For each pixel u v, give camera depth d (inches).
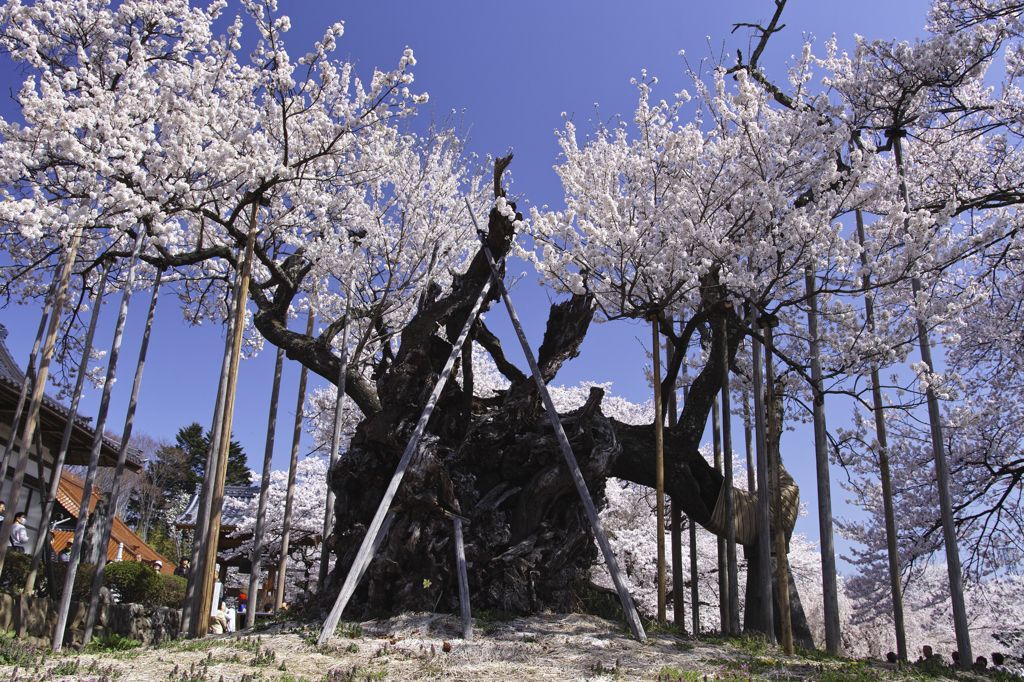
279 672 243.8
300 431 499.5
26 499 526.3
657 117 473.1
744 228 434.3
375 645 295.4
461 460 414.0
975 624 727.1
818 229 384.2
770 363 351.3
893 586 420.2
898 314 444.1
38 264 434.6
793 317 496.4
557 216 395.5
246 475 1958.7
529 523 395.2
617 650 288.0
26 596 339.0
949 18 523.5
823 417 400.2
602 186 493.4
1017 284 521.7
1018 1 492.4
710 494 466.0
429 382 402.9
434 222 531.8
